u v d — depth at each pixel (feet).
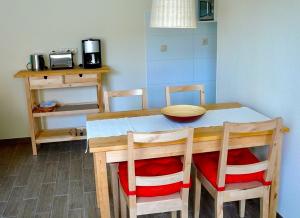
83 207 8.64
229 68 10.13
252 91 8.87
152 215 8.23
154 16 7.66
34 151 12.16
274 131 6.37
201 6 13.53
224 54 10.39
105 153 6.39
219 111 8.54
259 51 8.36
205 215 8.20
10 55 12.61
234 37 9.62
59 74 11.59
